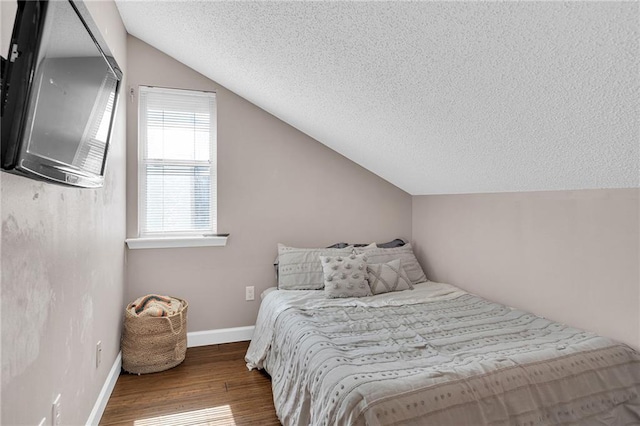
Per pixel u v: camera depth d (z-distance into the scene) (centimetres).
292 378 186
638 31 97
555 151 174
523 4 103
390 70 166
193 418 195
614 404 152
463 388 136
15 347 98
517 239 241
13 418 97
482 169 231
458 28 123
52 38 87
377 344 180
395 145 256
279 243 317
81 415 159
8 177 94
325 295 271
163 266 285
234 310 305
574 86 127
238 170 305
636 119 130
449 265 311
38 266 113
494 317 221
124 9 233
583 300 199
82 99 116
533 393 142
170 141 290
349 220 341
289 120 307
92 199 176
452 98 167
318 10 145
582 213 199
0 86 81
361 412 123
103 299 199
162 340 247
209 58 252
